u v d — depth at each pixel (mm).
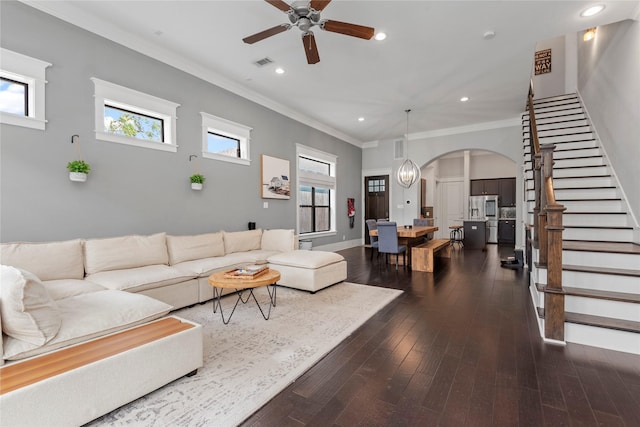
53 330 1633
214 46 3822
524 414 1582
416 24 3361
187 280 3275
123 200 3549
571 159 4754
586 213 3744
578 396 1730
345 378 1940
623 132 3713
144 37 3623
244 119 5145
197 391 1788
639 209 3242
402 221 8484
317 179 7102
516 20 3305
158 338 1786
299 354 2236
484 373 1981
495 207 9898
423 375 1967
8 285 1535
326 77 4707
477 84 4957
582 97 5910
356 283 4387
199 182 4254
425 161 8008
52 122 2986
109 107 3574
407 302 3492
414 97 5539
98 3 3021
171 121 4035
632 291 2545
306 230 7113
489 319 2945
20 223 2799
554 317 2408
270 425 1523
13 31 2752
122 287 2682
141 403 1678
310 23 2623
